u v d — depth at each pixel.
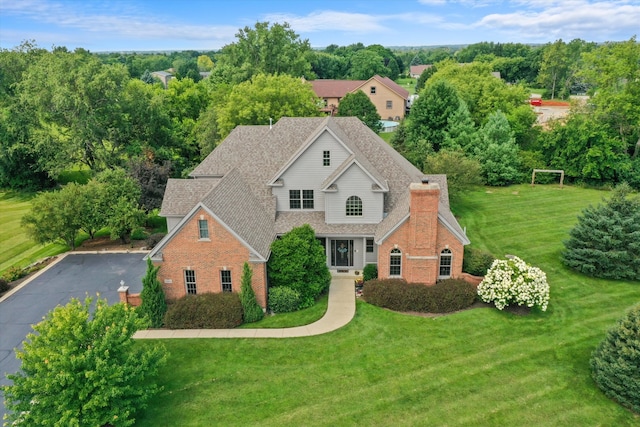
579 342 22.44
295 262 25.95
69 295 28.16
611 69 52.56
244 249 24.95
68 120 49.31
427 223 25.47
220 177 34.56
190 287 26.14
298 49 76.94
